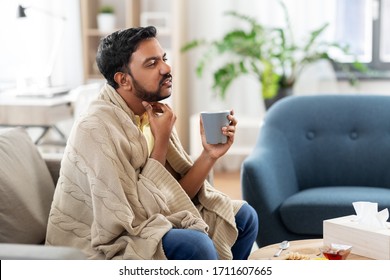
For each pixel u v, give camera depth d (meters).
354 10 7.56
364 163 4.28
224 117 2.83
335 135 4.34
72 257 1.97
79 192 2.66
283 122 4.35
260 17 7.48
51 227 2.71
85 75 7.34
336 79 7.50
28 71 7.14
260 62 7.38
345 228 2.69
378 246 2.58
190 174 3.00
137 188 2.69
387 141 4.27
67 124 7.10
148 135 2.98
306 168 4.31
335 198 3.79
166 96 2.80
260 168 3.84
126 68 2.77
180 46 7.36
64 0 7.26
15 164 2.94
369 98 4.43
